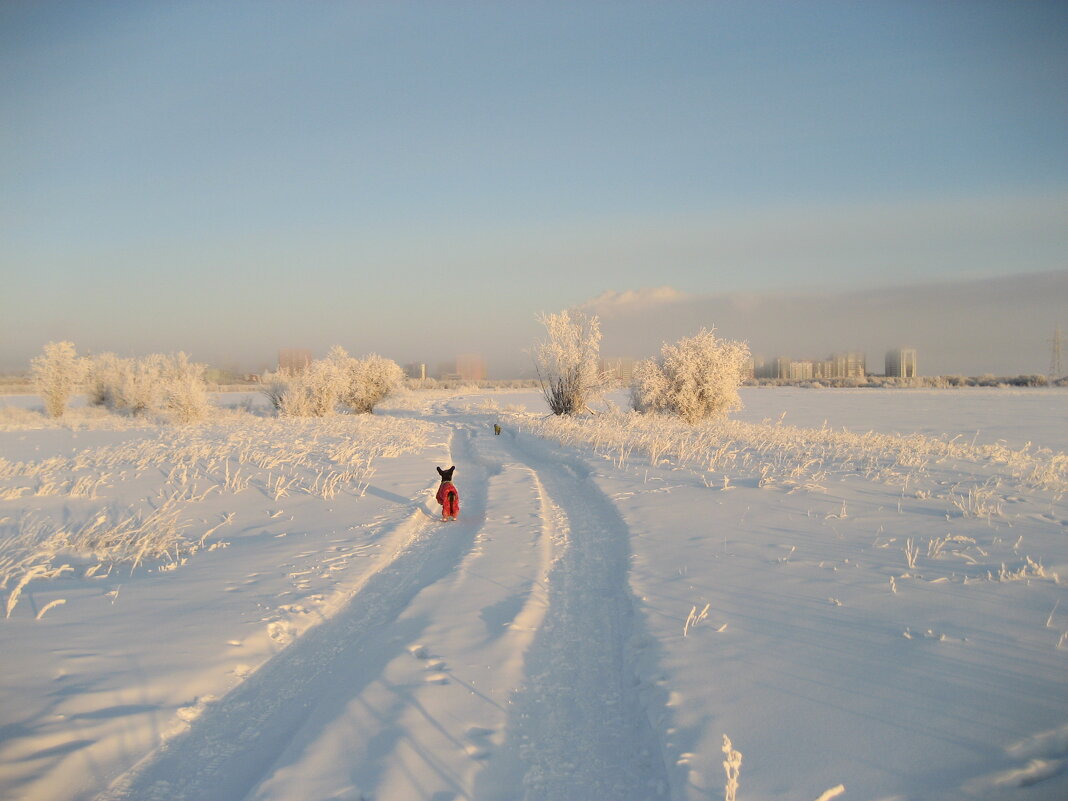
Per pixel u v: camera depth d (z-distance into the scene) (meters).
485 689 4.58
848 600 6.04
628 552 8.18
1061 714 3.95
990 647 4.92
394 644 5.38
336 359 41.78
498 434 26.66
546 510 11.34
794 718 4.02
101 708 4.21
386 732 3.95
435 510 11.70
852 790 3.27
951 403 51.66
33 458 18.00
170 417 30.77
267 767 3.75
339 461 16.30
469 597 6.57
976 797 3.19
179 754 3.87
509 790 3.49
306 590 6.76
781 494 11.30
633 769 3.76
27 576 6.33
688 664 4.83
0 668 4.70
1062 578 6.55
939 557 7.34
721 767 3.50
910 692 4.28
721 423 24.59
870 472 13.38
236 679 4.81
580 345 31.50
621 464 15.38
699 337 26.56
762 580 6.73
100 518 9.32
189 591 6.70
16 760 3.54
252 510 11.22
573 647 5.50
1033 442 23.59
